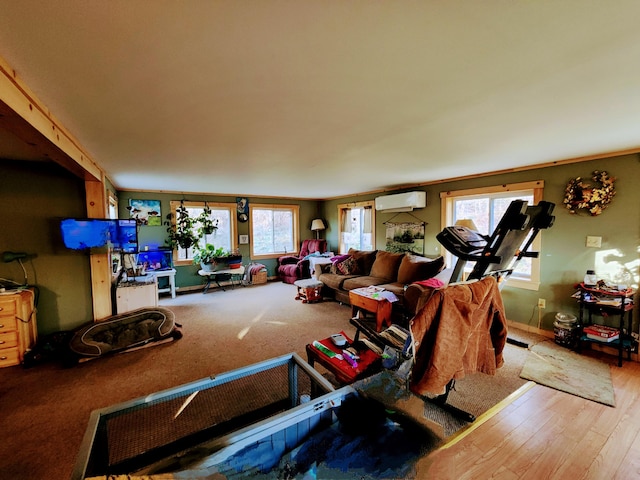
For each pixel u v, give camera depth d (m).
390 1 0.93
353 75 1.43
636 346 2.82
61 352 2.90
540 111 1.90
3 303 2.75
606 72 1.40
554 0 0.93
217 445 1.02
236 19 1.01
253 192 6.46
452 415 2.06
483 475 1.56
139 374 2.62
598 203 3.03
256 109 1.84
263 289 6.24
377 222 6.19
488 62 1.32
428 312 1.29
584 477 1.55
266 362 1.86
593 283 3.03
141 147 2.67
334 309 4.66
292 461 1.08
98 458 1.30
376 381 1.43
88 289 3.42
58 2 0.91
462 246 1.73
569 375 2.57
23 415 2.06
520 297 3.71
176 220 6.08
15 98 1.37
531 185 3.58
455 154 3.04
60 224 3.15
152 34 1.09
